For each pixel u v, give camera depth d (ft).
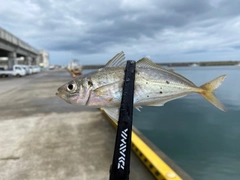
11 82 9.07
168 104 5.01
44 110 3.27
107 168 1.38
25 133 2.15
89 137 2.00
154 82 0.73
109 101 0.71
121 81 0.71
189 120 3.57
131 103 0.69
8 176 1.30
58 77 12.56
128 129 0.69
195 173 1.83
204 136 2.79
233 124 3.28
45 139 1.96
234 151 2.27
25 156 1.59
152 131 3.01
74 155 1.60
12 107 3.55
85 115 2.88
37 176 1.29
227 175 1.79
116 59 0.75
